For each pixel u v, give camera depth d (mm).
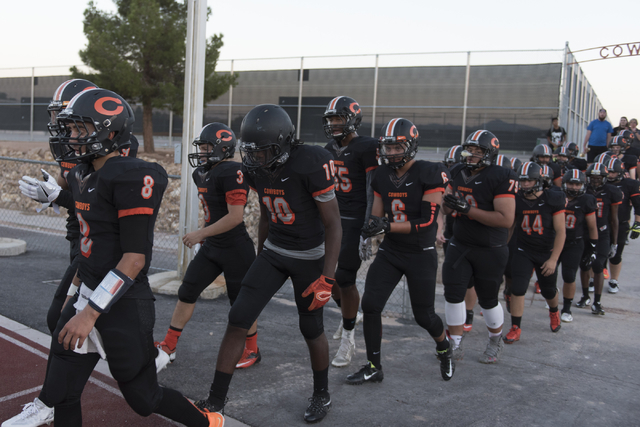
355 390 3785
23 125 23844
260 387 3758
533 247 5160
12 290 5867
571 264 5832
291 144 3074
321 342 3258
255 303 3133
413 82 17812
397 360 4445
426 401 3637
